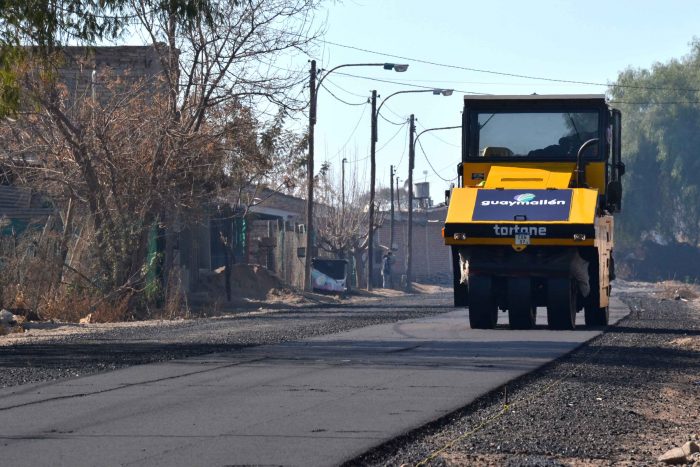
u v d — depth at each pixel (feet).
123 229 134.00
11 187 148.56
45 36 88.07
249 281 192.65
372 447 35.47
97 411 44.70
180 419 42.24
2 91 90.02
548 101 93.50
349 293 240.94
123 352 73.05
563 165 92.89
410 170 298.56
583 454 35.68
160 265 150.71
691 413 47.83
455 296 96.94
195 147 138.00
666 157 397.19
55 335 96.58
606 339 83.61
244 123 138.21
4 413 44.42
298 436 37.86
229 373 58.85
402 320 113.80
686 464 34.63
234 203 195.83
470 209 89.35
